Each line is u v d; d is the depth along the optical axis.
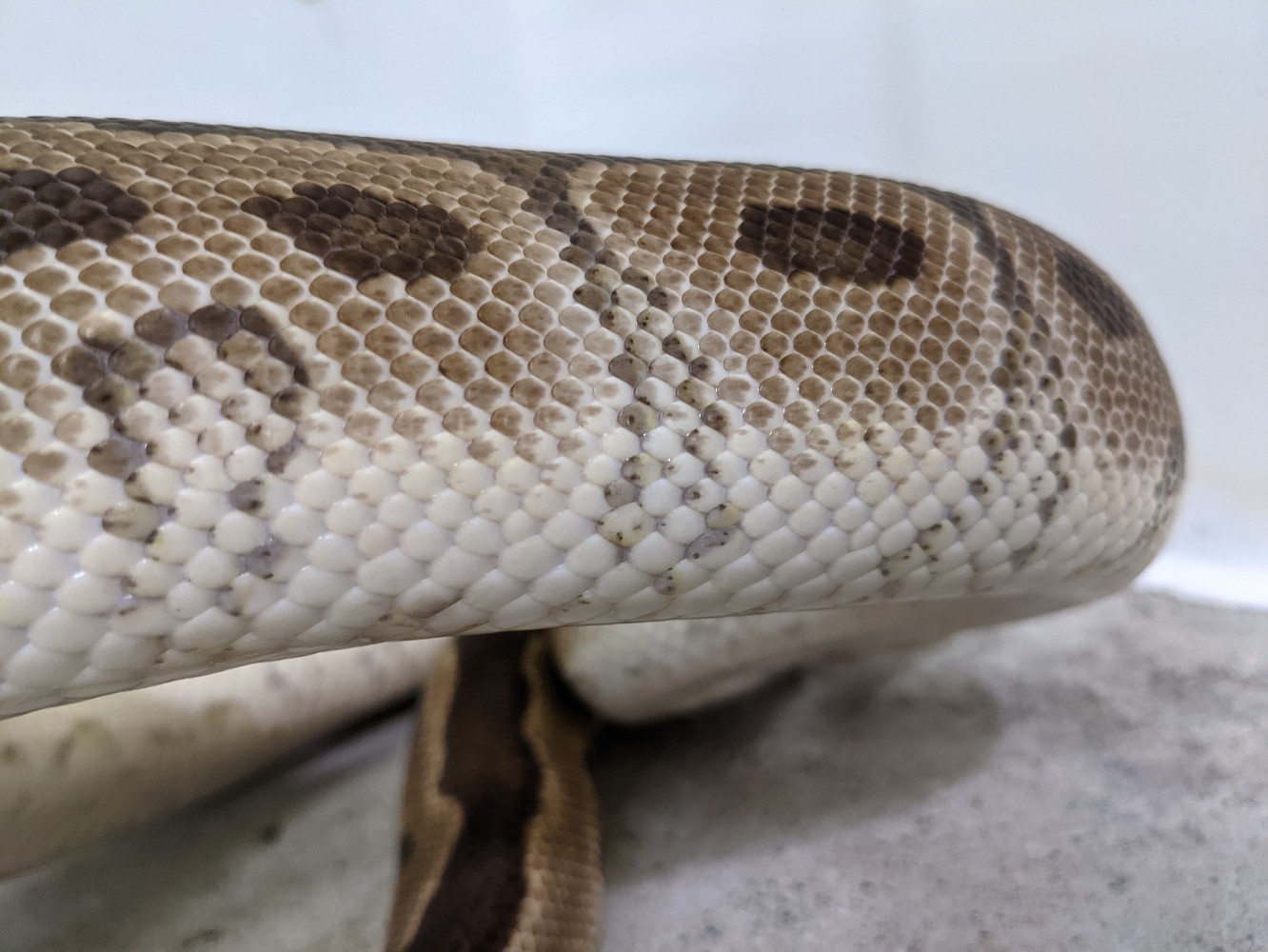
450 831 0.23
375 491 0.15
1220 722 0.26
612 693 0.27
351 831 0.27
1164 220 0.40
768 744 0.28
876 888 0.22
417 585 0.16
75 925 0.25
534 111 0.45
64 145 0.15
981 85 0.41
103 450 0.14
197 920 0.24
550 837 0.23
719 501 0.17
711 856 0.24
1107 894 0.21
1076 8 0.39
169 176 0.15
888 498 0.18
